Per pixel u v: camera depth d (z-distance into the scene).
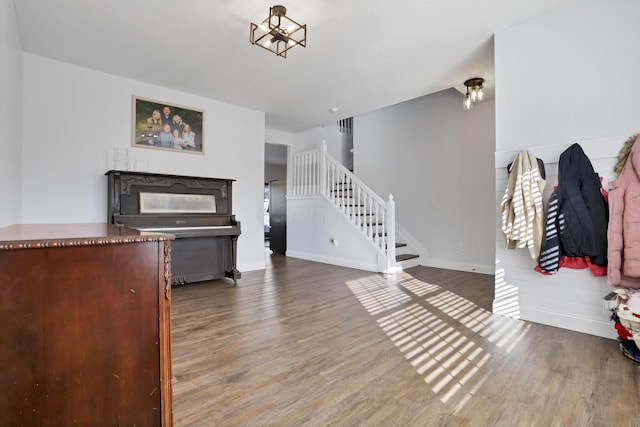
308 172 6.05
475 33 2.82
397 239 5.79
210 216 3.94
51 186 3.31
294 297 3.39
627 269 2.12
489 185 4.68
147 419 1.03
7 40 2.21
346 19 2.58
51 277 0.88
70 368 0.90
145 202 3.51
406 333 2.42
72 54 3.19
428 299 3.33
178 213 3.72
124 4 2.39
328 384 1.70
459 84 3.97
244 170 4.84
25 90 3.16
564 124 2.50
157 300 1.05
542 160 2.58
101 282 0.95
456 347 2.17
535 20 2.62
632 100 2.23
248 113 4.88
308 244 6.00
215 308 3.00
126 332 0.99
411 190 5.61
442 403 1.53
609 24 2.32
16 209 2.81
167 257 1.08
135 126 3.82
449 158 5.11
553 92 2.55
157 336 1.05
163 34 2.81
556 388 1.66
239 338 2.31
